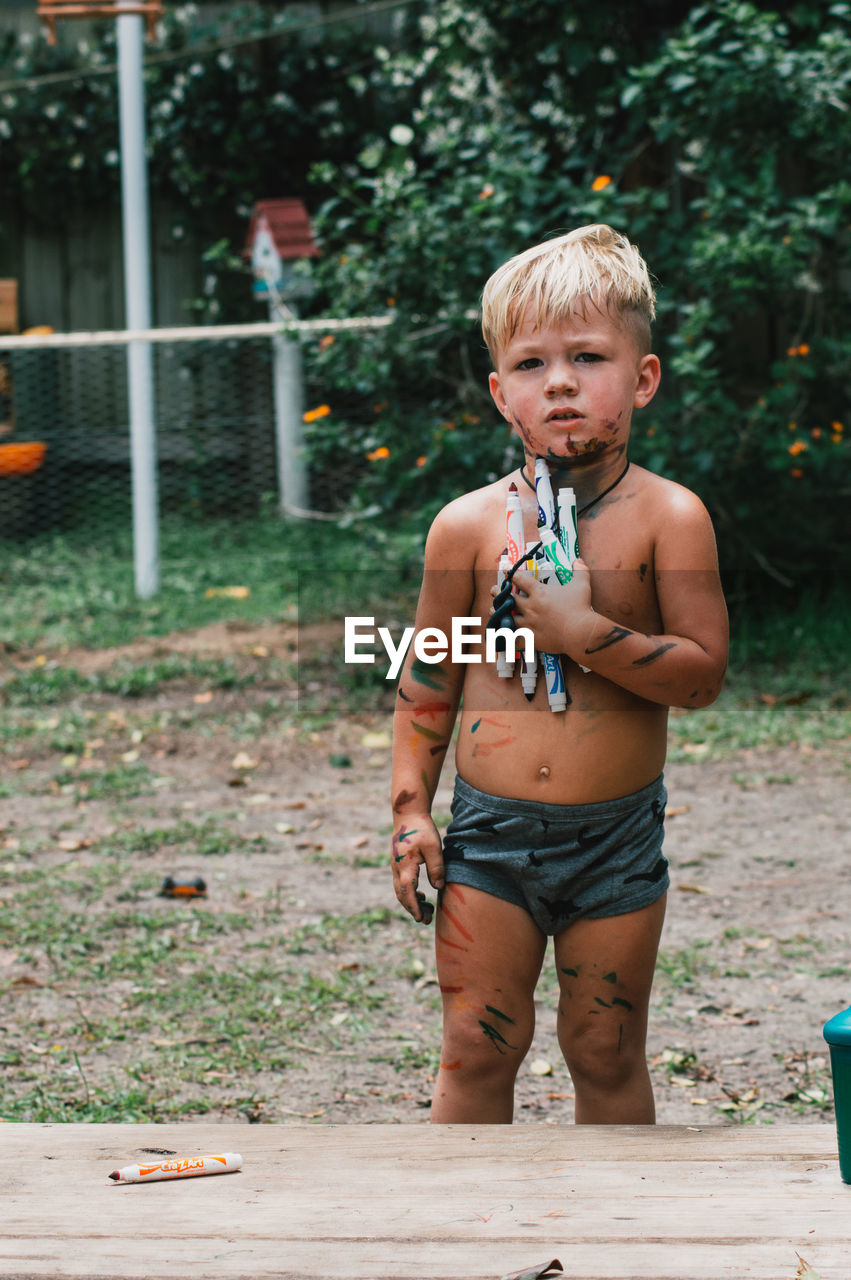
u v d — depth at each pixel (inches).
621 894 83.4
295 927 163.6
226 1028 136.8
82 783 223.5
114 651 304.3
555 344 81.7
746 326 325.4
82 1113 118.2
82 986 147.3
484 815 84.4
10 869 183.2
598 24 310.8
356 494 296.7
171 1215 66.3
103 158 466.3
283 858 188.9
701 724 245.3
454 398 306.0
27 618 332.2
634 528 83.0
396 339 288.4
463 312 281.0
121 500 451.2
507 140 284.2
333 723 256.2
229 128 460.4
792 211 282.0
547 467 84.3
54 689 274.4
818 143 283.0
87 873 181.2
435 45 355.6
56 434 454.3
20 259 476.1
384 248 334.6
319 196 469.4
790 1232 62.7
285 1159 73.0
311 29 457.1
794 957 153.3
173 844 194.2
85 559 392.8
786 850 187.3
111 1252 62.6
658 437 272.1
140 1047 133.3
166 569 372.8
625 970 84.2
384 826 202.1
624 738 82.8
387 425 290.2
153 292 477.4
